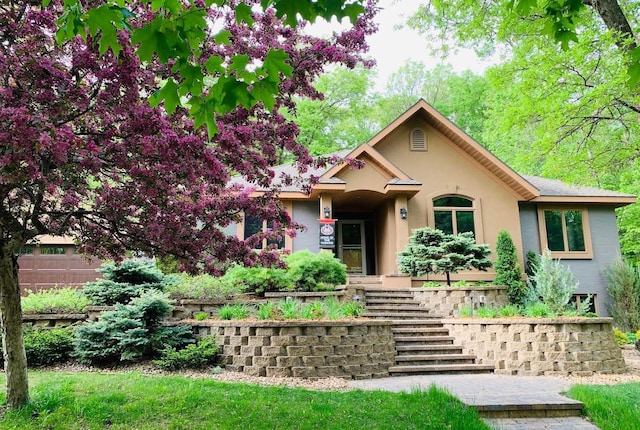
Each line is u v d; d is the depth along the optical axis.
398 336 10.71
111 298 10.33
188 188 5.68
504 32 11.71
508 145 25.81
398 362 9.64
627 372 9.52
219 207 5.72
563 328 9.37
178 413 5.27
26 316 9.52
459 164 16.31
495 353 9.77
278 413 5.39
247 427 4.96
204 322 9.17
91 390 6.05
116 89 4.39
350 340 8.68
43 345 8.46
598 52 11.20
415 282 15.13
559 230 16.88
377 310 12.33
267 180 5.69
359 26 5.46
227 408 5.49
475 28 12.23
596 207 17.12
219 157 5.10
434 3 12.28
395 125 15.86
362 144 14.74
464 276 15.53
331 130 28.84
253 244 6.20
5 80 4.27
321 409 5.62
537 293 13.77
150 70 4.82
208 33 5.05
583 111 11.52
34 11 4.36
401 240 14.77
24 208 5.84
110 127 4.67
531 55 12.41
